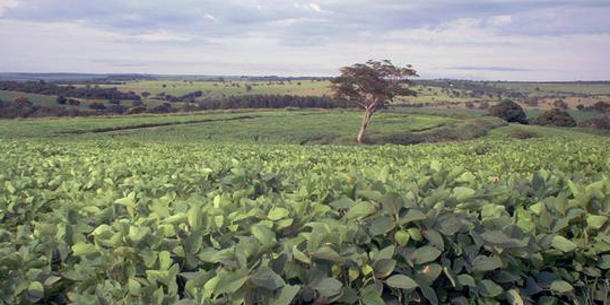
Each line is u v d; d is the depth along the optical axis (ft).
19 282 10.73
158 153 58.70
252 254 10.34
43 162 36.17
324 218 13.58
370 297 10.61
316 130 264.52
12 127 233.35
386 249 11.12
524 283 12.87
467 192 13.76
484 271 12.24
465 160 47.09
